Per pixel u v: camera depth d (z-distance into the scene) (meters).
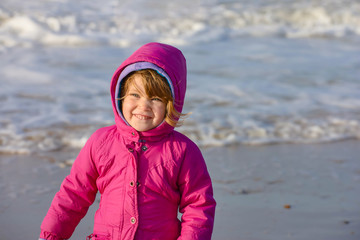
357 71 8.88
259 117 6.07
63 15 12.70
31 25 11.82
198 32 12.64
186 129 5.49
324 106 6.66
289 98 7.03
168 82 2.00
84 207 2.17
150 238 1.98
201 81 7.88
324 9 14.56
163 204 2.03
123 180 2.02
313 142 5.28
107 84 7.56
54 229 2.11
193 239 1.98
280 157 4.75
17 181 3.98
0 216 3.32
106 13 13.38
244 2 15.09
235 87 7.53
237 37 12.59
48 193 3.75
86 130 5.37
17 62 8.95
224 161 4.60
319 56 10.30
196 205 2.06
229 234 3.12
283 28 13.52
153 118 2.02
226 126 5.67
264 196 3.77
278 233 3.15
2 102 6.39
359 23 14.12
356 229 3.23
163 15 13.62
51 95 6.83
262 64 9.38
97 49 10.66
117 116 2.10
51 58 9.44
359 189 3.96
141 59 1.99
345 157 4.80
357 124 5.91
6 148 4.77
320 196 3.79
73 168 2.16
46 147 4.86
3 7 12.70
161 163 2.04
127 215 1.98
